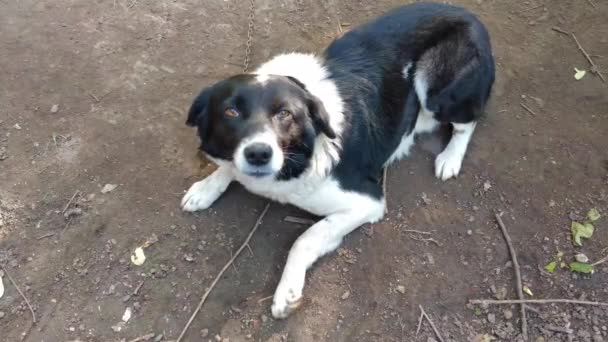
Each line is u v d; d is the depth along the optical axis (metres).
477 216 1.13
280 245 1.09
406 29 1.11
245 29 1.40
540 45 1.38
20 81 1.29
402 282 1.05
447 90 1.13
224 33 1.39
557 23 1.41
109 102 1.27
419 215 1.13
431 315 1.02
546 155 1.20
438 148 1.23
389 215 1.13
